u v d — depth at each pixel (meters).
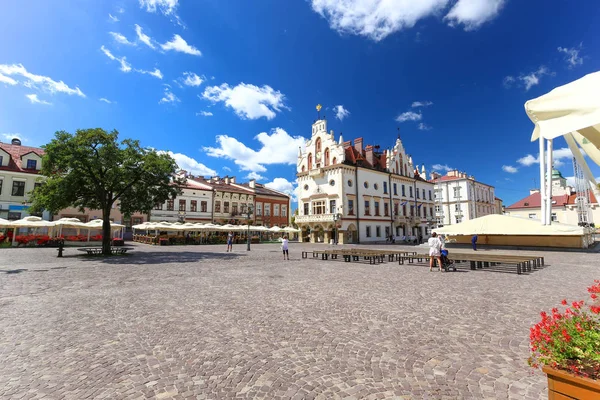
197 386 4.01
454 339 5.67
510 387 3.93
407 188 56.59
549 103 2.95
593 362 2.56
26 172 39.66
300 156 52.62
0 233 34.66
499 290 10.20
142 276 13.20
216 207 56.50
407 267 16.86
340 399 3.67
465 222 32.25
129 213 24.64
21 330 6.21
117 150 21.67
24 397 3.75
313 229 47.38
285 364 4.66
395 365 4.61
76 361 4.79
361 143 52.78
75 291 10.00
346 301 8.67
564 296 9.20
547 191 28.09
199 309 7.82
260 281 12.05
